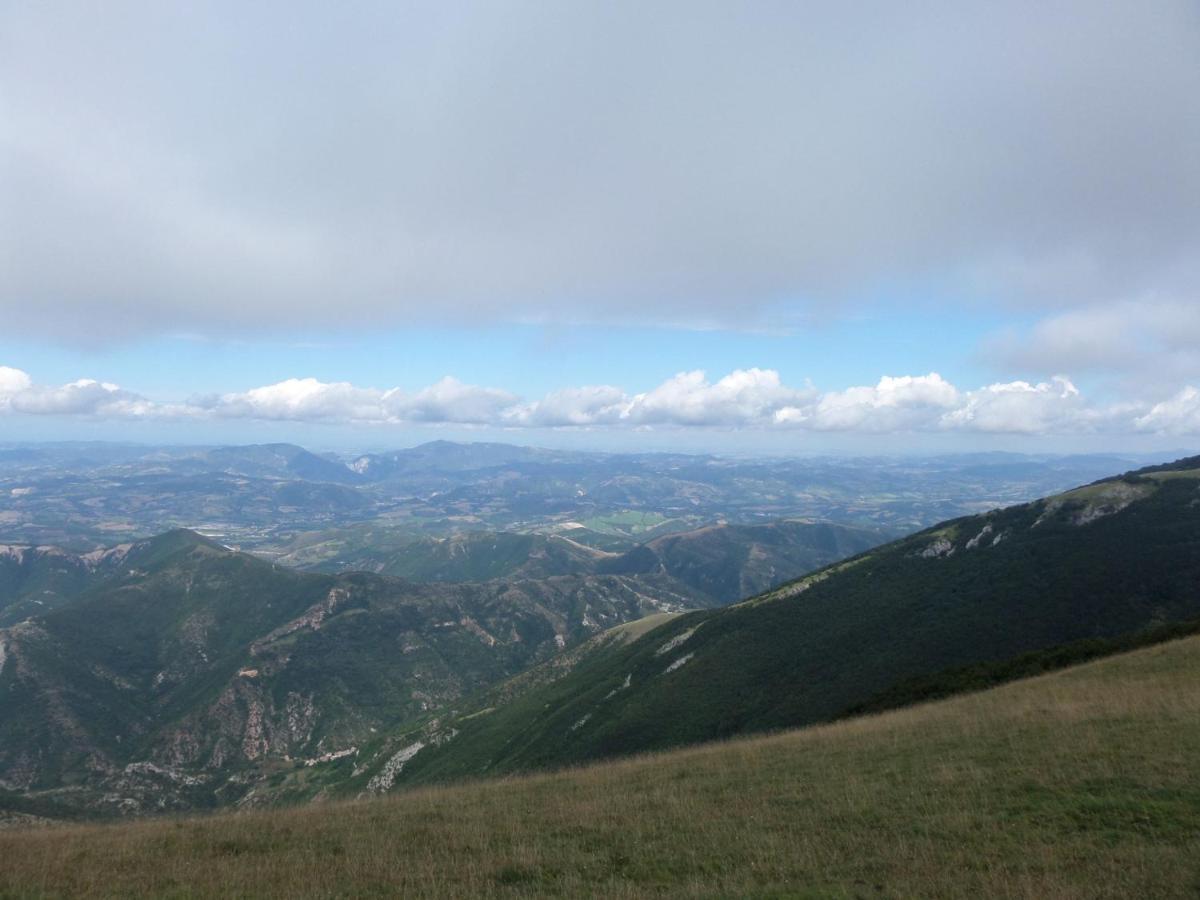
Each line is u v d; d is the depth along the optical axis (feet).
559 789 84.43
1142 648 125.18
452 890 47.65
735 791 72.84
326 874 52.80
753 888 45.57
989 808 57.67
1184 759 62.23
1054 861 46.14
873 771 74.23
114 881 53.26
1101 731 74.49
